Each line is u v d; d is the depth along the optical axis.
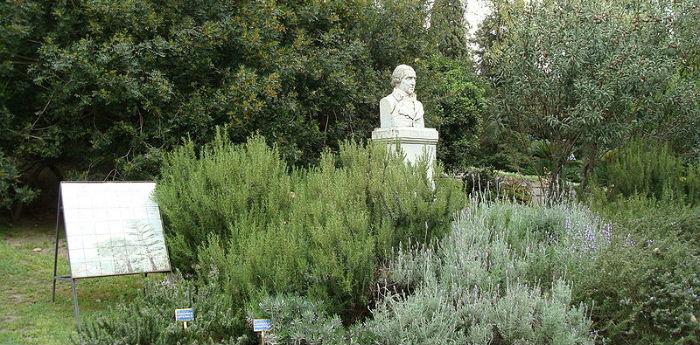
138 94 8.65
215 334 4.32
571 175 13.77
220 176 5.87
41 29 8.92
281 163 6.91
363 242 4.80
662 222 6.81
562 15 9.99
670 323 4.73
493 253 5.33
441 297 4.30
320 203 5.09
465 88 16.69
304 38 10.89
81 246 5.25
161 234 5.61
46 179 11.95
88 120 9.70
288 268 4.69
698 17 10.02
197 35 9.34
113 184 5.77
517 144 11.88
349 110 11.68
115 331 4.05
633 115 10.20
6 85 8.98
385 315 4.31
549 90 9.76
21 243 8.48
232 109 9.50
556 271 5.16
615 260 4.99
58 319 5.26
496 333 4.37
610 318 4.77
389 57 12.97
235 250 5.11
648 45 9.63
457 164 15.70
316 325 4.16
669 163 9.34
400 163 5.95
